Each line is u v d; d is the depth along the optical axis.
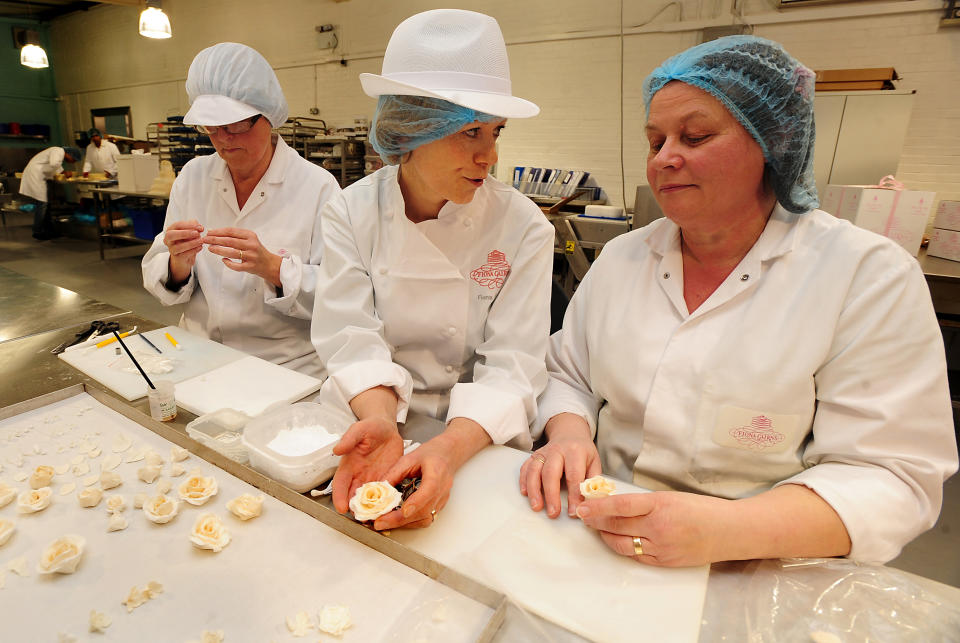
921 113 3.68
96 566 0.71
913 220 2.75
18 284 2.01
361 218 1.17
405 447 0.97
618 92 4.69
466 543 0.74
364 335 1.08
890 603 0.65
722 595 0.67
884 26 3.67
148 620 0.63
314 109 6.64
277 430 0.94
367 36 6.02
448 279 1.12
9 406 1.05
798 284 0.87
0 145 9.94
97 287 5.12
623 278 1.06
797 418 0.87
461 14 0.91
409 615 0.64
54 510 0.81
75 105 10.35
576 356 1.18
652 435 0.98
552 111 5.02
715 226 0.87
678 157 0.80
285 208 1.73
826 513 0.72
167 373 1.25
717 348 0.91
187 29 7.79
